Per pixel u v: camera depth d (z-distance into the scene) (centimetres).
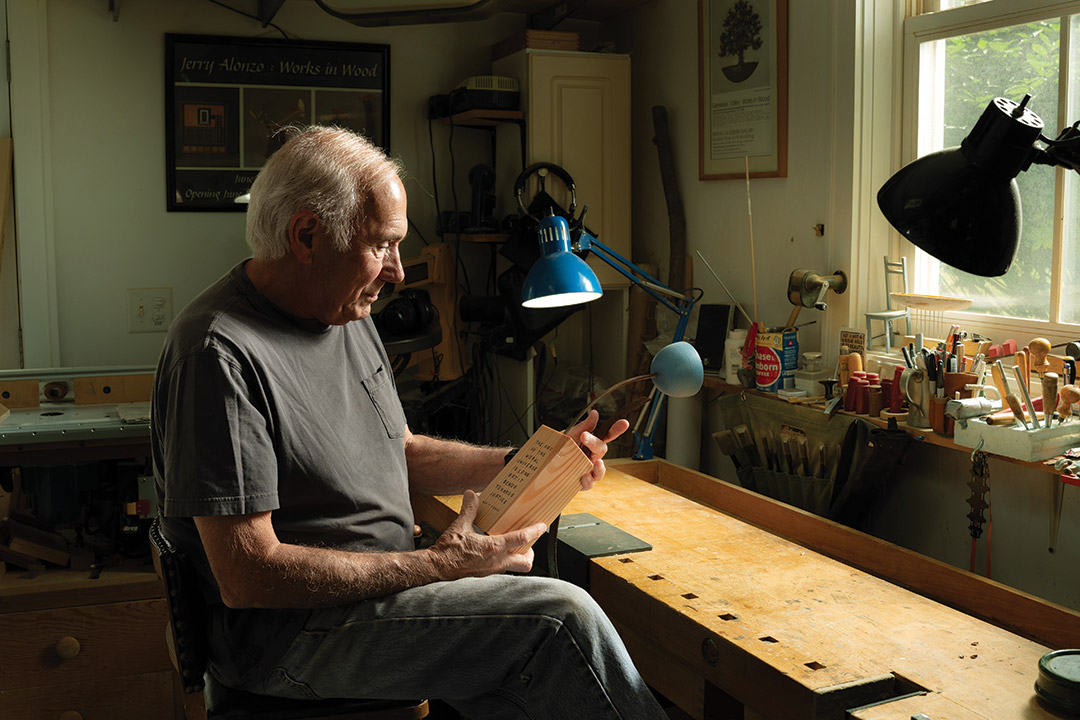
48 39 303
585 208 242
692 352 183
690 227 312
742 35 278
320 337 149
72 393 255
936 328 240
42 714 225
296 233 137
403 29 339
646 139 333
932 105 239
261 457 132
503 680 143
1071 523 195
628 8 336
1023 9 213
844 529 208
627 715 137
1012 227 162
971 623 151
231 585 130
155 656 229
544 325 299
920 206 166
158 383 139
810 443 238
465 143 351
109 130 313
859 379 225
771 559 181
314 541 142
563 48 319
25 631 221
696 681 159
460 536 144
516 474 155
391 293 320
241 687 145
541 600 140
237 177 326
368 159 141
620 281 322
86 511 234
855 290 246
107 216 316
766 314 279
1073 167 154
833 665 136
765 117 272
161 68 316
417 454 180
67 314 314
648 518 207
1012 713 122
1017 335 220
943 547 225
